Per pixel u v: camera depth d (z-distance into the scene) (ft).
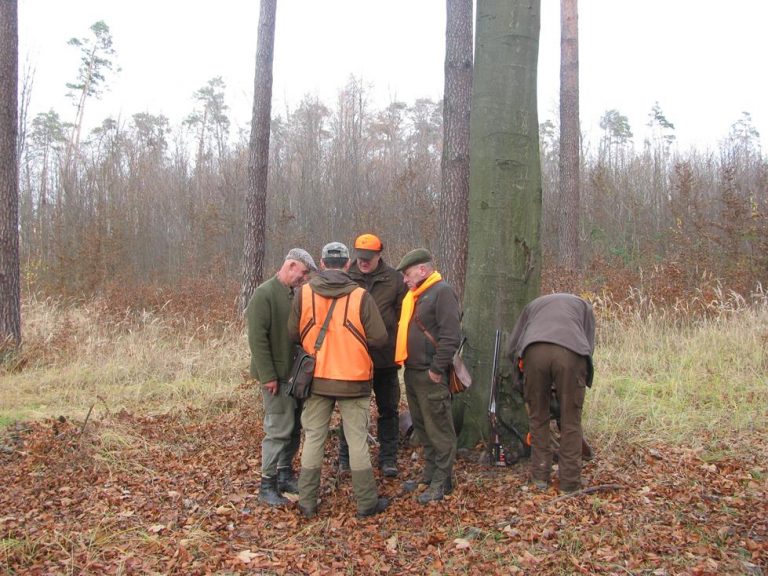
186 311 39.47
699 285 36.01
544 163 99.30
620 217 67.97
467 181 29.58
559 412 15.87
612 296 34.42
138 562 12.42
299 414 16.35
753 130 98.84
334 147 94.84
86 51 117.50
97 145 114.62
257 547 13.23
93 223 72.79
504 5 16.72
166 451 19.26
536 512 13.91
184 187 92.02
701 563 11.55
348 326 14.40
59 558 12.55
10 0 31.76
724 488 14.88
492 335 17.34
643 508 13.88
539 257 17.51
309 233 82.28
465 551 12.58
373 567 12.25
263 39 38.75
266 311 15.25
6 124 31.50
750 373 23.67
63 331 33.76
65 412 23.11
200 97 127.65
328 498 15.76
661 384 23.27
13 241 31.76
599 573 11.50
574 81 47.26
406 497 15.51
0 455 18.45
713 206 61.67
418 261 15.11
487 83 16.98
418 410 15.80
